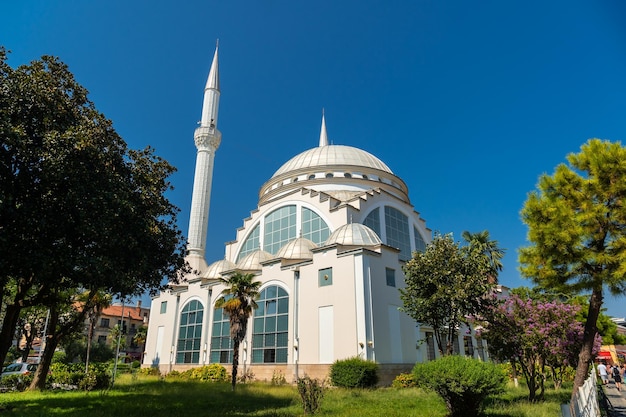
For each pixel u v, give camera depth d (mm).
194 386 28938
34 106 14977
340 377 25938
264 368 32906
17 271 14562
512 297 22594
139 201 18391
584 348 16422
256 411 17609
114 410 17266
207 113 56531
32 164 14523
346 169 48031
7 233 13656
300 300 32594
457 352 36031
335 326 29578
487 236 44125
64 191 14961
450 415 15164
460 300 20938
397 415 15766
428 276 22438
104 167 16234
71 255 14922
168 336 43844
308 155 52531
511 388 26703
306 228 41344
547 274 16438
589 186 16328
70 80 17531
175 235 21781
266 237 45625
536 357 21125
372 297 29203
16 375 28688
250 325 35531
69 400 20547
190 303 43062
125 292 18844
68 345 58531
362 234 33562
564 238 15820
